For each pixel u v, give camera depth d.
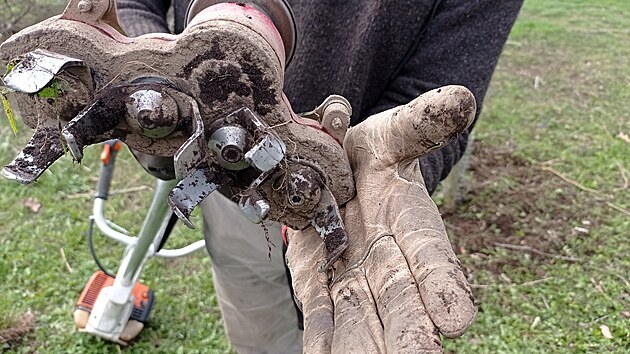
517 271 1.39
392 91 0.63
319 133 0.42
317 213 0.41
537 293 1.32
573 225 1.53
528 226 1.53
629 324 1.24
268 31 0.40
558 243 1.47
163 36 0.39
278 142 0.37
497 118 2.05
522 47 2.71
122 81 0.38
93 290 1.18
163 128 0.37
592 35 2.86
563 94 2.24
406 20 0.59
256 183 0.38
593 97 2.21
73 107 0.38
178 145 0.39
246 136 0.37
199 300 1.30
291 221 0.43
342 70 0.63
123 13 0.68
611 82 2.34
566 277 1.37
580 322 1.25
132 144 0.39
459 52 0.59
